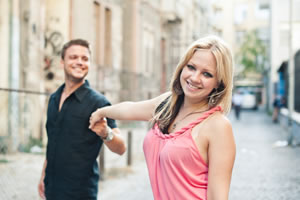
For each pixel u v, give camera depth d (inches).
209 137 63.4
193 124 65.7
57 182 98.0
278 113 874.1
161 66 818.2
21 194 175.0
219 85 67.3
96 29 511.2
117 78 561.9
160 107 75.4
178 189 64.1
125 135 427.2
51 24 380.2
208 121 64.5
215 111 65.4
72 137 97.9
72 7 389.4
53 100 104.8
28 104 313.3
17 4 315.3
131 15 645.9
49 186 99.5
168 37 854.5
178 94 72.0
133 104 82.4
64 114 99.5
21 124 297.0
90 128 91.7
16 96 300.7
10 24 307.6
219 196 60.7
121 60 598.2
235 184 239.3
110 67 557.6
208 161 64.2
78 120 98.3
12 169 217.8
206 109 67.5
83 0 421.1
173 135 67.1
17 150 275.6
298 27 920.9
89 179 99.1
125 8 645.3
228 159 61.9
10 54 306.7
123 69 603.5
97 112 89.2
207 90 66.1
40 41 356.2
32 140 299.3
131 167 281.4
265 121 893.2
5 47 304.0
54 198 98.2
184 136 65.4
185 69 68.5
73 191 96.5
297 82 684.1
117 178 243.3
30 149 282.5
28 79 331.6
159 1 787.4
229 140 62.4
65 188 96.7
